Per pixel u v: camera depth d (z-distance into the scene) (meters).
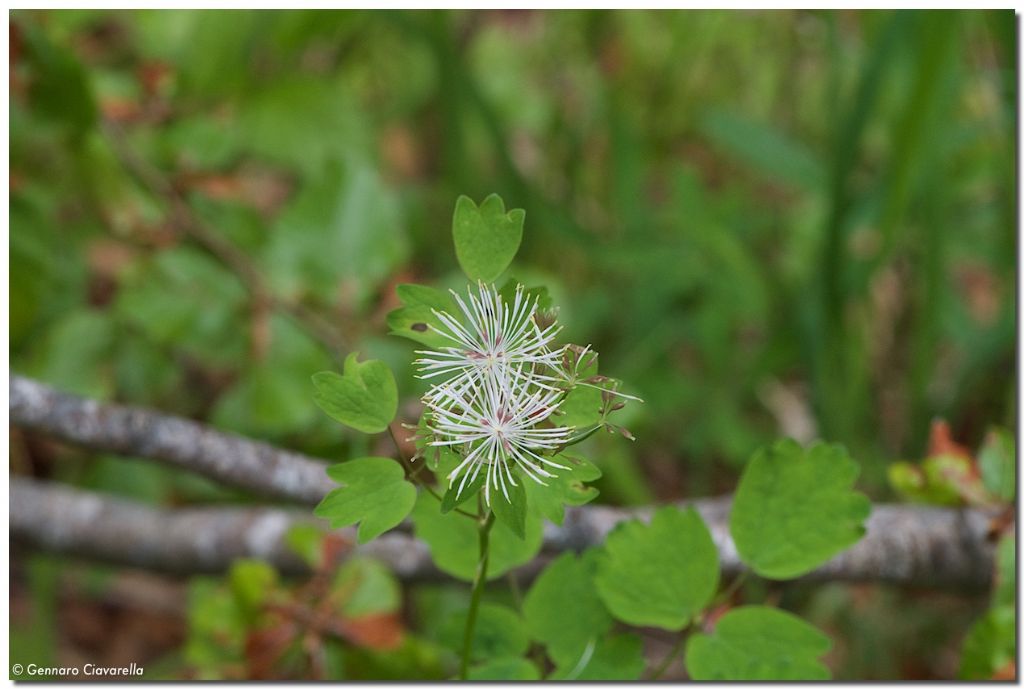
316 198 0.45
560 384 0.24
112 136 0.44
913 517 0.35
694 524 0.28
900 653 0.47
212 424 0.44
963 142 0.54
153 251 0.47
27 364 0.45
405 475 0.25
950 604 0.47
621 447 0.46
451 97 0.55
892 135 0.49
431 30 0.53
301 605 0.37
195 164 0.47
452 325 0.25
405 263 0.51
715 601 0.28
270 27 0.49
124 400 0.46
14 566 0.50
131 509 0.45
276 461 0.34
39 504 0.45
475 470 0.24
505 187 0.55
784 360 0.55
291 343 0.44
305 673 0.36
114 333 0.45
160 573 0.44
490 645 0.28
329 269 0.45
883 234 0.49
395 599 0.37
